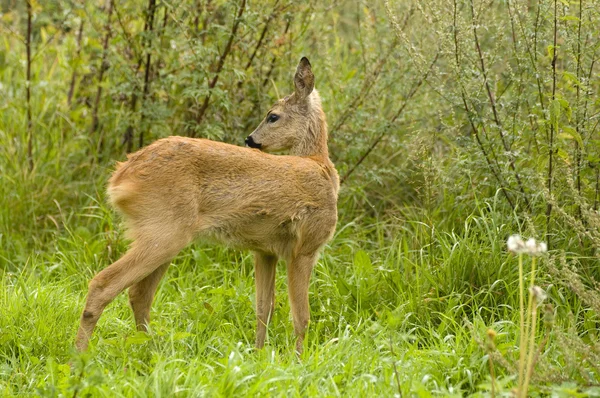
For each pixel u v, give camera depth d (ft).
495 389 22.47
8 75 47.34
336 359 26.66
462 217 37.60
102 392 22.63
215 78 40.91
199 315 31.63
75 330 30.17
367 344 27.76
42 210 41.09
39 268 37.58
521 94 36.04
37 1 42.80
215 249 38.63
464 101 35.88
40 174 41.91
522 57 35.58
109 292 27.99
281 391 23.27
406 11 42.16
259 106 42.86
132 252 28.55
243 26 41.55
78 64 42.45
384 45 44.01
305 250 31.76
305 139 34.60
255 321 32.96
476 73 35.96
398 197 42.96
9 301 31.48
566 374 24.80
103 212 40.16
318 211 31.89
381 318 30.48
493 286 32.50
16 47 49.47
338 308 33.40
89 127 44.62
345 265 37.47
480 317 30.25
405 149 43.42
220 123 40.91
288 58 43.68
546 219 34.30
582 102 34.27
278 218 30.94
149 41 42.09
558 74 36.14
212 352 28.40
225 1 40.29
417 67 37.29
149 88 42.60
